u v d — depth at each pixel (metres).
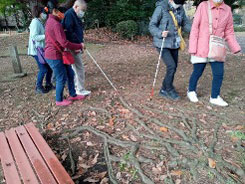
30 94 4.73
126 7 12.13
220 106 3.89
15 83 5.45
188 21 4.00
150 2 12.39
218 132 3.21
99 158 2.82
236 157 2.72
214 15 3.48
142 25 12.07
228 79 5.14
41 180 2.03
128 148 2.93
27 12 11.31
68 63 3.73
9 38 10.65
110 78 5.47
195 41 3.64
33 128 2.93
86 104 4.09
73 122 3.60
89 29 12.90
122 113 3.76
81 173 2.60
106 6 12.93
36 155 2.38
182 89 4.62
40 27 4.25
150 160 2.69
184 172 2.53
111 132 3.29
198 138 3.09
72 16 3.67
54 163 2.23
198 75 3.91
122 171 2.58
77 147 3.03
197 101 4.03
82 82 4.31
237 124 3.37
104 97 4.33
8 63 7.32
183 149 2.87
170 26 3.73
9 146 2.59
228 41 3.69
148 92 4.50
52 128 3.49
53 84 5.12
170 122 3.46
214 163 2.60
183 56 7.49
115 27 12.41
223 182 2.38
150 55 7.97
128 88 4.77
